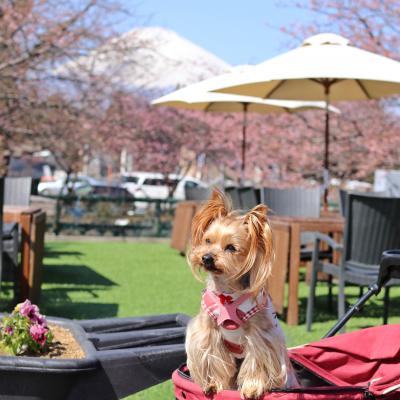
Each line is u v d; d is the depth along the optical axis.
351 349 2.89
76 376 2.98
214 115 20.06
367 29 13.69
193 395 2.63
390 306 7.16
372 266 5.38
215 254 2.69
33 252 5.94
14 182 7.37
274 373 2.65
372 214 5.35
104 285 7.93
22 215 5.91
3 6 12.32
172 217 14.48
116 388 3.12
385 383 2.65
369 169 14.80
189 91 8.23
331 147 15.37
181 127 19.97
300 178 16.23
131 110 16.80
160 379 3.23
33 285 6.04
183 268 9.73
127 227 14.24
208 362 2.75
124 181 22.94
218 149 20.20
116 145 17.39
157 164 20.30
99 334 3.53
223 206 2.82
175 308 6.60
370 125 14.87
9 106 13.38
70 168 15.91
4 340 3.21
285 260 6.00
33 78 13.56
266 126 16.70
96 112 14.96
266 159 17.16
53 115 13.96
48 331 3.31
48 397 2.95
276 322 2.78
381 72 6.46
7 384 2.92
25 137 14.25
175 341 3.59
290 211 7.66
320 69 6.44
